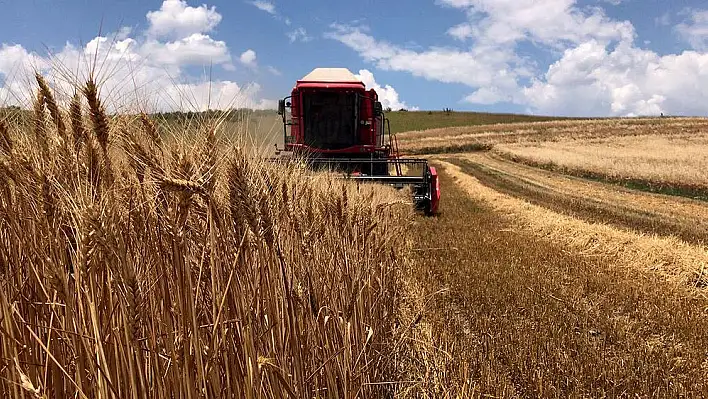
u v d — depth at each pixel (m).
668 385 4.61
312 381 2.78
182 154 1.81
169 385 1.86
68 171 1.79
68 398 1.81
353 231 4.26
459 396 3.75
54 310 1.77
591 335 5.93
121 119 1.92
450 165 43.88
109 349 1.73
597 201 20.97
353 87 14.02
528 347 5.30
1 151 1.84
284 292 2.49
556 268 9.00
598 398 4.36
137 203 1.91
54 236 1.77
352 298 3.47
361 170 14.57
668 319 6.51
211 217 1.81
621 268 9.38
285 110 13.84
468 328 6.01
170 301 1.90
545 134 72.81
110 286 1.64
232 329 2.11
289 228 2.82
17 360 1.56
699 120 82.38
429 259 9.18
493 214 16.08
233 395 2.06
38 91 1.86
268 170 2.43
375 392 3.81
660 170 30.00
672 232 13.77
